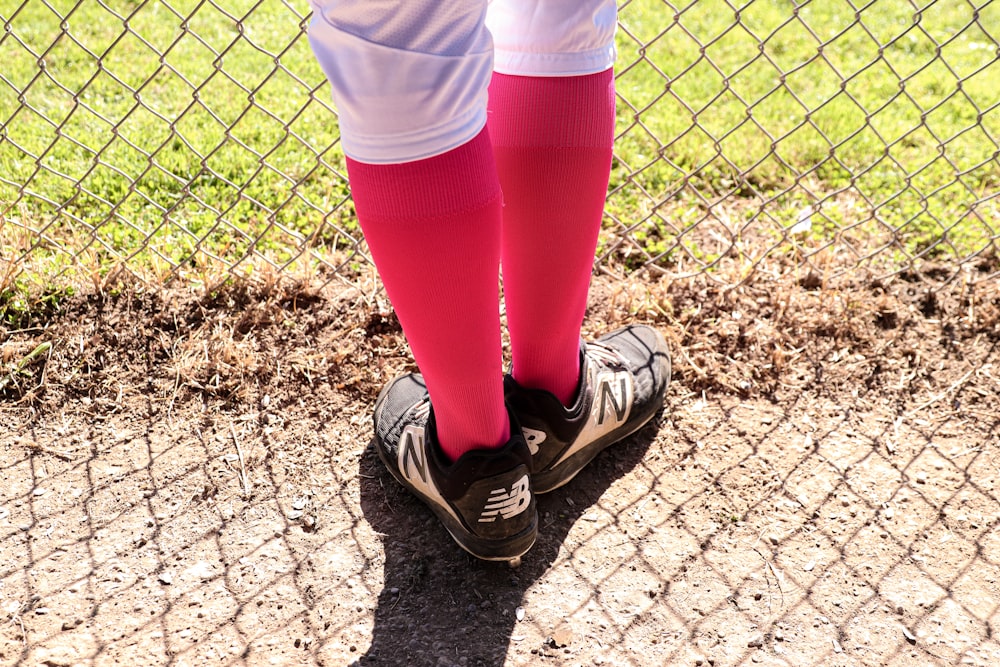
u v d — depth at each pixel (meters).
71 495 1.53
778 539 1.46
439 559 1.43
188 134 2.68
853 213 2.37
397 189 1.01
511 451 1.28
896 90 3.28
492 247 1.09
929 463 1.62
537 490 1.50
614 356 1.62
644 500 1.55
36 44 3.36
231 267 1.99
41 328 1.88
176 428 1.69
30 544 1.42
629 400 1.57
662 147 2.07
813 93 3.23
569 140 1.21
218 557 1.42
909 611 1.33
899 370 1.86
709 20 3.99
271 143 2.66
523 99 1.21
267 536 1.46
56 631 1.27
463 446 1.32
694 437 1.70
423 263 1.05
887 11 4.18
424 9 0.89
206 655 1.25
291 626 1.30
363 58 0.92
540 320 1.38
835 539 1.46
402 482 1.51
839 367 1.87
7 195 2.26
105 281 1.97
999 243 2.19
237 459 1.62
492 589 1.37
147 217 2.25
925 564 1.41
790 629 1.31
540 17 1.16
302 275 2.04
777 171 2.60
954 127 2.94
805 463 1.63
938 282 2.11
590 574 1.40
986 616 1.32
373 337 1.93
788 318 1.99
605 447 1.63
